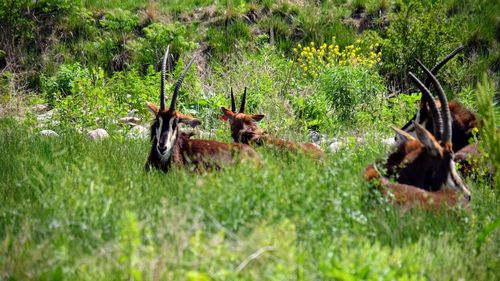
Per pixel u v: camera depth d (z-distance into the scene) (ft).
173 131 88.07
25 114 132.16
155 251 53.93
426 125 95.40
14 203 70.79
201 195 61.57
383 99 142.10
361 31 181.27
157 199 67.77
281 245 51.65
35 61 173.17
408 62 160.97
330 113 134.00
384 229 63.77
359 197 64.64
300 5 188.65
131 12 188.24
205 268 49.93
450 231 65.26
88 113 124.06
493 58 168.45
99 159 89.76
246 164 66.74
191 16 186.50
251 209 59.72
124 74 168.55
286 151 89.40
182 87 143.95
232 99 113.60
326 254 54.39
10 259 55.88
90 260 52.95
